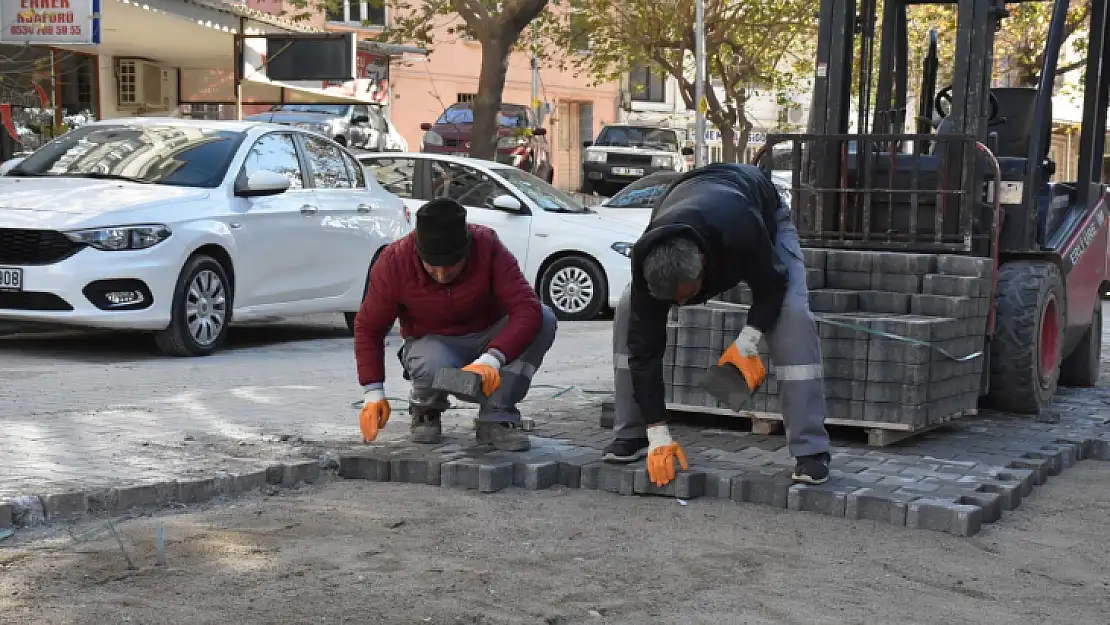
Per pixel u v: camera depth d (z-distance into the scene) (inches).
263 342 456.4
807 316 217.9
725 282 192.5
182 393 314.5
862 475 229.6
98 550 182.2
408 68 1551.4
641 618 159.2
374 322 232.4
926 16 1077.1
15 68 706.8
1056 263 315.6
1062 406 332.2
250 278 417.7
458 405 303.3
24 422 263.1
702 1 1282.0
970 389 273.4
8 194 390.3
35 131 710.5
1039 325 301.1
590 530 200.2
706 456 242.7
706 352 263.9
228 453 238.8
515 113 1200.2
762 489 219.3
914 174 298.2
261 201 424.5
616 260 579.8
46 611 155.7
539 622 156.6
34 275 369.7
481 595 166.6
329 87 829.8
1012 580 180.9
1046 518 217.3
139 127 440.8
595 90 1868.8
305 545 188.1
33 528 191.8
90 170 418.9
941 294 267.9
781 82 1445.6
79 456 229.8
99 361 380.2
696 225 185.9
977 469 239.3
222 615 156.1
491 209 595.5
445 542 191.9
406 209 504.4
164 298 383.2
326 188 461.1
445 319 238.8
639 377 213.2
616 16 1350.9
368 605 161.3
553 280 587.5
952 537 201.9
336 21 1386.6
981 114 297.4
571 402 312.8
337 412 290.7
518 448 243.9
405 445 249.4
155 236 380.5
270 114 973.8
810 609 164.7
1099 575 184.9
